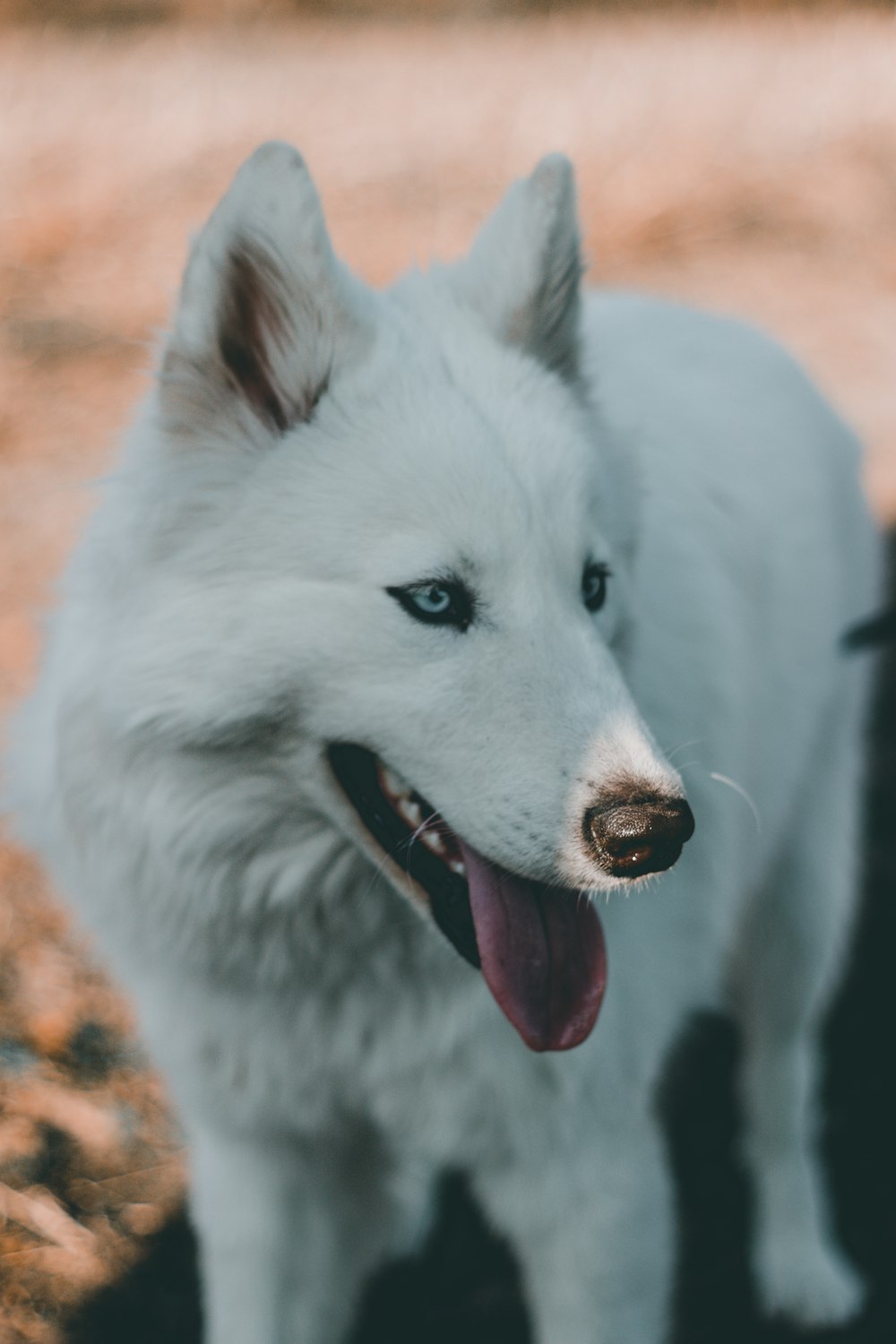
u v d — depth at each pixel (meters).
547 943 1.97
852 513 3.34
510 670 1.88
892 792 4.52
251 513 1.95
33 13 17.30
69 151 8.63
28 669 4.37
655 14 16.72
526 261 2.14
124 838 2.08
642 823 1.74
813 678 2.98
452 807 1.89
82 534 2.21
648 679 2.35
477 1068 2.20
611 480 2.22
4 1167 2.98
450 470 1.91
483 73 11.02
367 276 7.30
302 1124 2.34
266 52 12.84
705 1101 3.54
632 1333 2.37
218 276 1.92
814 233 8.41
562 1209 2.32
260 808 2.04
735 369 3.03
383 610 1.90
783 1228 3.11
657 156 9.03
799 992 3.17
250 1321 2.41
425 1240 3.11
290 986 2.18
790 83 10.43
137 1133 3.10
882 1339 2.99
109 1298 2.79
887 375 6.93
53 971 3.45
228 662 1.92
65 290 7.14
